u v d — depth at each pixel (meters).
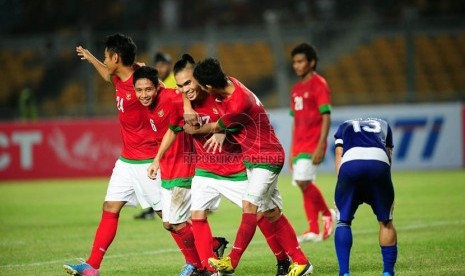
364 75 89.19
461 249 30.22
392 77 88.31
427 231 35.66
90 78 78.25
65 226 41.78
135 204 26.22
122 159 26.11
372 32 92.75
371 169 22.06
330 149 71.56
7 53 94.56
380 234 22.59
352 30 93.19
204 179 24.44
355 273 25.83
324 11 99.06
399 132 70.56
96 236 25.38
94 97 80.19
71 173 72.31
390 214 22.55
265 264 28.42
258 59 91.69
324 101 34.59
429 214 41.97
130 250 32.88
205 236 24.33
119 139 71.88
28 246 34.78
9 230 40.44
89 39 78.00
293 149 35.62
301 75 35.62
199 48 89.56
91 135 72.31
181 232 25.28
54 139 72.38
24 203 53.69
